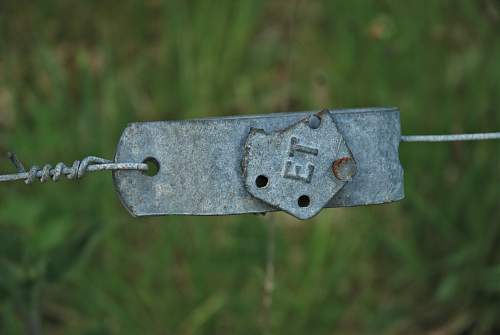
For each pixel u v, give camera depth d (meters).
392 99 1.02
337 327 0.89
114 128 1.02
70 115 1.01
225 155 0.52
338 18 1.12
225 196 0.52
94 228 0.71
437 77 1.02
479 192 0.93
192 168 0.52
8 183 0.93
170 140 0.52
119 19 1.17
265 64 1.15
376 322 0.88
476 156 0.95
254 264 0.84
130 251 0.91
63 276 0.71
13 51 1.10
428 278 0.92
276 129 0.52
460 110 0.98
